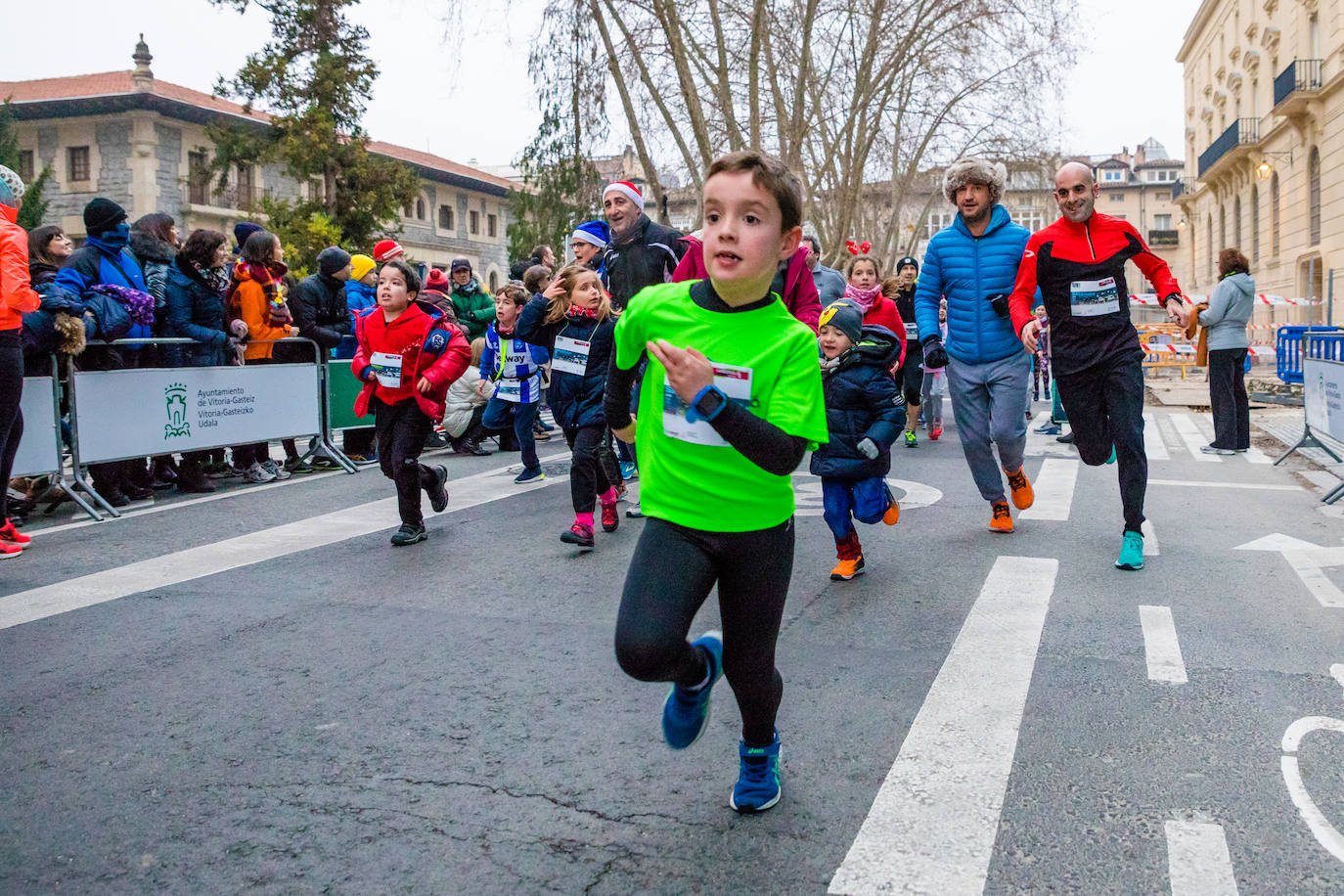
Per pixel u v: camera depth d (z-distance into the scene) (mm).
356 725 3293
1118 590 4801
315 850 2504
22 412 6363
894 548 5836
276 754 3074
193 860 2467
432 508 6648
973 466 6105
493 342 9891
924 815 2625
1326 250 29734
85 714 3418
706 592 2406
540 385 8336
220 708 3455
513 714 3369
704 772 2922
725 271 2312
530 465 8367
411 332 5859
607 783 2855
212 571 5402
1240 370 9688
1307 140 31578
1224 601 4594
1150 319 55594
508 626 4367
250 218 28078
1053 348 5492
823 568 5387
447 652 4020
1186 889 2264
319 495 7883
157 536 6340
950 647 4008
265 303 8750
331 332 9227
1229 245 43938
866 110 26922
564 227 21328
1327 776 2812
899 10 25891
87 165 32344
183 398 7812
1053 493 7531
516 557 5684
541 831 2578
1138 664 3754
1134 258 5375
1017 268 5766
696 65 24047
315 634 4289
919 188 43062
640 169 28531
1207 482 7977
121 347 7422
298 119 25750
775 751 2668
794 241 2381
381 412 6020
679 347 2240
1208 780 2801
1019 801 2693
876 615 4469
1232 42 41969
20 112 32062
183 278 7824
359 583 5137
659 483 2441
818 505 7238
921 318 5926
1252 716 3242
